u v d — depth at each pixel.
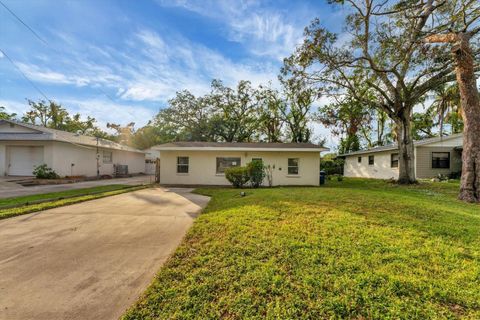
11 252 3.26
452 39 8.12
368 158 20.03
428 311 1.93
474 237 3.59
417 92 11.64
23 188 10.18
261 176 11.59
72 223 4.76
